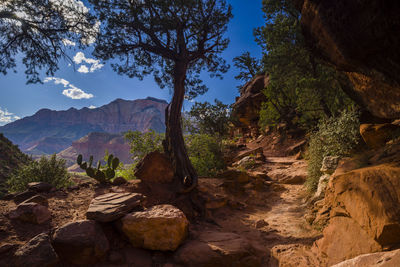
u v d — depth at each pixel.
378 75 4.18
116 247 3.57
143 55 9.73
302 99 13.68
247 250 3.52
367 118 6.26
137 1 8.20
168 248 3.47
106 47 8.41
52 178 6.50
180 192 6.38
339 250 2.87
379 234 2.32
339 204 3.31
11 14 7.31
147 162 6.86
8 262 2.84
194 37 9.20
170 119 7.86
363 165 3.96
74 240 3.09
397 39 3.14
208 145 11.65
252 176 9.51
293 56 12.62
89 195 5.49
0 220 3.67
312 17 4.34
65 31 8.18
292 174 9.62
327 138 6.48
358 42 3.70
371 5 3.03
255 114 28.84
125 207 4.03
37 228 3.66
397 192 2.45
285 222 5.14
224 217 5.91
